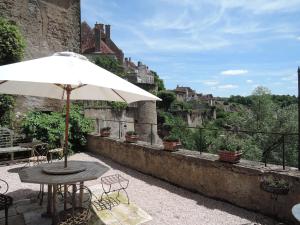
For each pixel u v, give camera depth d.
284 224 4.21
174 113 36.34
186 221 4.51
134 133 8.27
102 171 4.47
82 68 3.90
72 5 14.45
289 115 19.52
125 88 3.78
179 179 6.31
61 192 5.25
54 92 5.46
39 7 12.87
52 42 13.49
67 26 14.19
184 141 20.61
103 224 4.38
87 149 10.77
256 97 21.69
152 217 4.67
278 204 4.46
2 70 3.66
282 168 4.73
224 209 4.97
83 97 5.60
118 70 34.88
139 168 7.66
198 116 41.03
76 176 4.12
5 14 11.59
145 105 22.22
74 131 10.43
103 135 9.86
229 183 5.22
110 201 5.33
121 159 8.54
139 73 33.81
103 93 5.24
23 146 8.40
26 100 11.80
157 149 6.97
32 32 12.59
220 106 57.34
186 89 72.81
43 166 4.70
